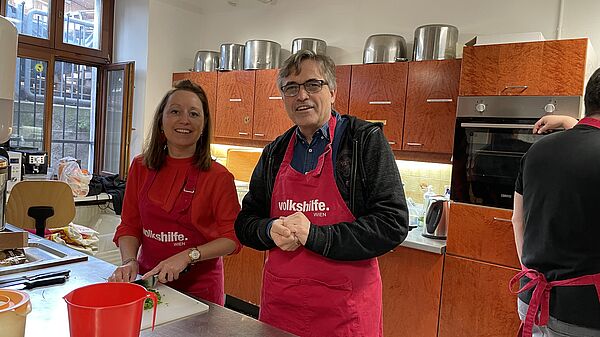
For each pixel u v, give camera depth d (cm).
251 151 407
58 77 442
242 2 422
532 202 150
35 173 369
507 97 234
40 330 95
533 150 154
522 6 288
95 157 477
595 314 134
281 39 410
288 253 144
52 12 423
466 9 310
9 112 124
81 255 149
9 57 121
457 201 251
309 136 148
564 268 140
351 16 365
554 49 221
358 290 138
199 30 474
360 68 318
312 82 139
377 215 131
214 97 409
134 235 167
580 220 135
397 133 303
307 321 141
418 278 259
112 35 467
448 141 282
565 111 218
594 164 134
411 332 262
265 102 372
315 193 142
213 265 161
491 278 237
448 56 288
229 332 102
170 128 154
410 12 335
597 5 261
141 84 439
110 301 81
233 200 160
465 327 245
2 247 138
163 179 159
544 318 144
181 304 117
